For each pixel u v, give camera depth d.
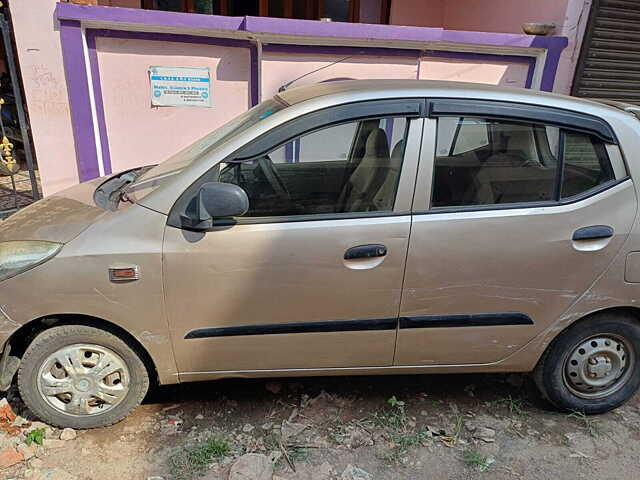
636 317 2.78
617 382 2.88
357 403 2.96
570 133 2.58
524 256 2.52
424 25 7.43
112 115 4.81
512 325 2.65
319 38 4.89
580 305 2.65
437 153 2.49
